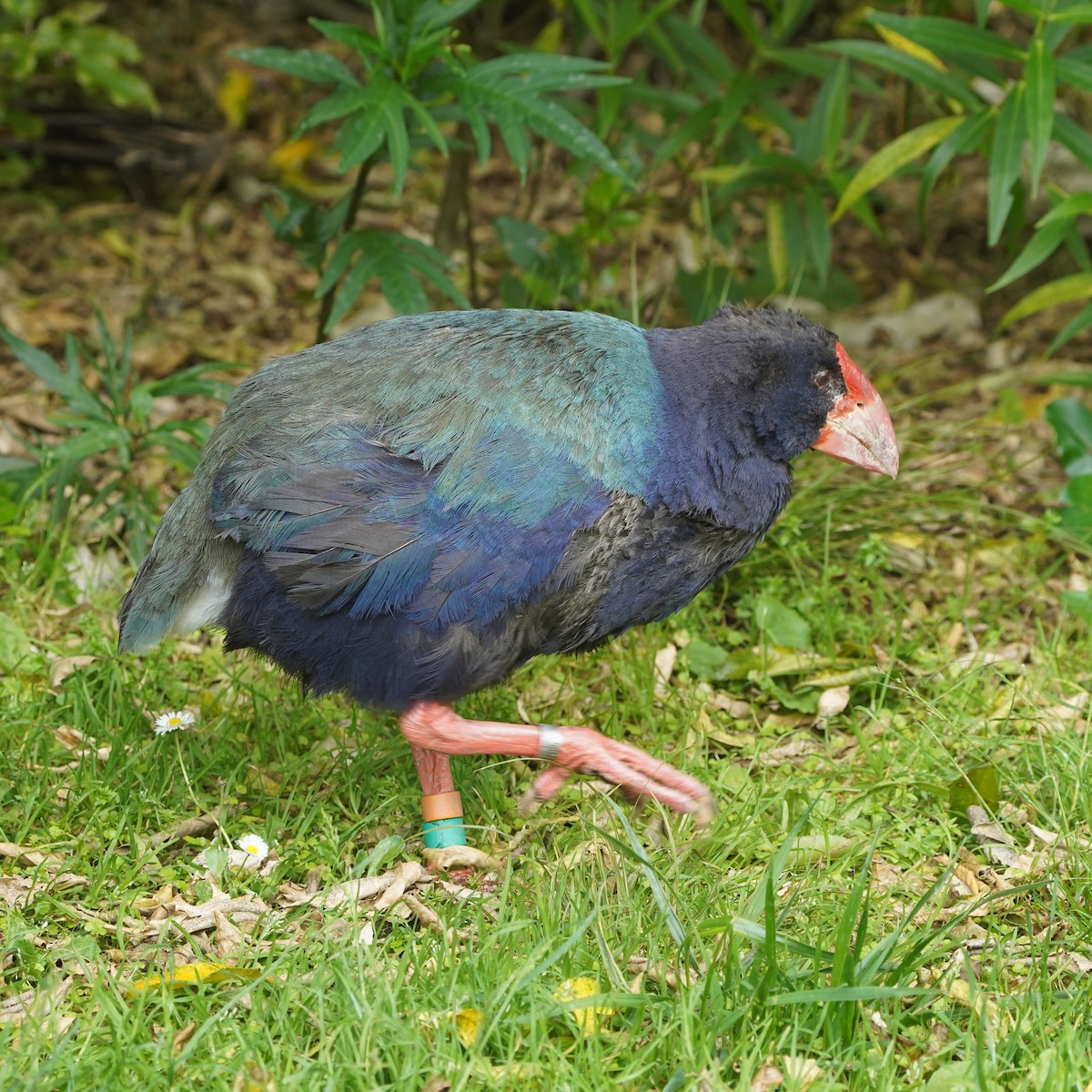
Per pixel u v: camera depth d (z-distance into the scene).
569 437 5.90
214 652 8.00
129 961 5.57
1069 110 12.77
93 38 12.73
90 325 11.83
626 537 6.06
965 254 13.43
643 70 11.80
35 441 10.16
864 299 12.77
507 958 5.38
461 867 6.34
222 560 6.14
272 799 6.73
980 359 11.85
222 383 9.09
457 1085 4.71
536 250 10.28
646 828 6.48
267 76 14.86
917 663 8.11
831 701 7.70
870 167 9.59
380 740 7.28
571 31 14.89
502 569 5.86
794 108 14.91
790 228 10.80
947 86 9.23
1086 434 9.53
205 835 6.54
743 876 6.16
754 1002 5.05
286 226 9.11
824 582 8.42
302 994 5.24
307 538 5.78
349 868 6.32
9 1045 4.99
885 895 6.05
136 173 13.91
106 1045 5.04
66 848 6.29
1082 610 8.35
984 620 8.69
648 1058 4.96
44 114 13.66
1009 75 12.98
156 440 8.83
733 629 8.62
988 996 5.38
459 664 5.96
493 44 11.96
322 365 6.10
